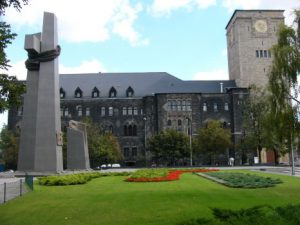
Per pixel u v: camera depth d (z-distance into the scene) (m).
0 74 16.23
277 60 27.95
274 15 111.50
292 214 11.14
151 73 119.56
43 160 44.25
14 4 13.55
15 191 28.41
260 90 92.38
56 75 47.22
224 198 22.64
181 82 115.50
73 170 54.75
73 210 19.09
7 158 89.94
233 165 91.69
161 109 107.38
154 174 41.44
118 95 113.69
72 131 59.16
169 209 18.58
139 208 19.20
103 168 86.44
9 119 106.94
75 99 112.38
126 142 110.62
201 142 93.75
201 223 10.89
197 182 35.25
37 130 44.84
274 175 44.44
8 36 15.12
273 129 28.08
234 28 114.00
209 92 111.69
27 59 46.56
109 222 15.91
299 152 28.48
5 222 16.55
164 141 92.94
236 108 105.94
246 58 109.94
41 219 16.94
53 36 46.88
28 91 46.50
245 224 10.21
